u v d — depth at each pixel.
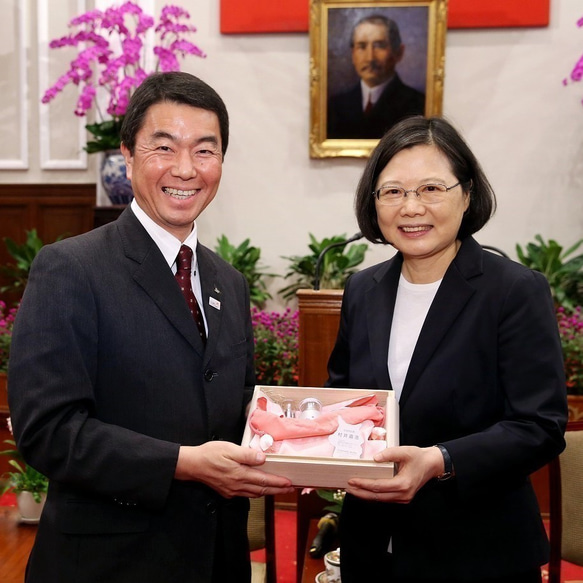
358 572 1.46
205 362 1.34
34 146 4.81
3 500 3.31
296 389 1.42
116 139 4.14
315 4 4.42
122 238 1.35
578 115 4.45
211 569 1.32
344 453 1.21
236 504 1.41
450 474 1.26
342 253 4.34
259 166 4.70
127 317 1.29
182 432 1.30
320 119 4.54
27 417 1.18
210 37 4.61
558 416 1.29
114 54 4.59
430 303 1.46
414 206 1.35
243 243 4.52
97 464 1.17
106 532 1.24
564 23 4.40
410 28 4.40
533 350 1.32
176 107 1.31
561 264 4.12
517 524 1.35
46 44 4.70
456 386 1.35
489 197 1.44
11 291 4.84
